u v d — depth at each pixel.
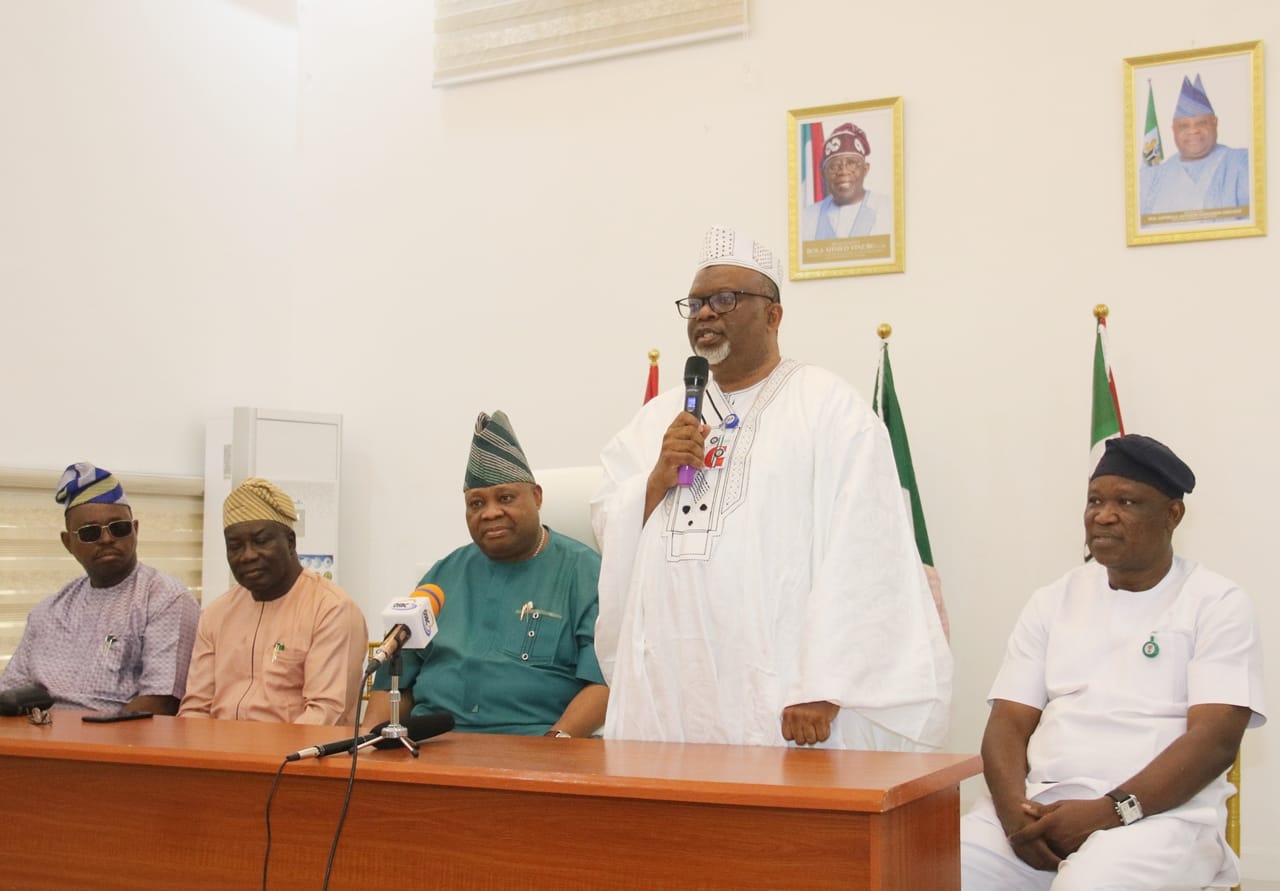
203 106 6.16
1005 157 5.08
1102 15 4.96
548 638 3.70
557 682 3.67
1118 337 4.84
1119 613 3.40
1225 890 3.41
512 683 3.64
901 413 5.10
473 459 3.82
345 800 2.24
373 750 2.55
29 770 2.67
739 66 5.61
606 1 5.89
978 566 4.98
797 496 3.20
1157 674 3.27
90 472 4.34
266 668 4.03
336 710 3.94
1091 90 4.96
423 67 6.37
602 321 5.84
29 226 5.30
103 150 5.65
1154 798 3.02
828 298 5.32
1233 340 4.68
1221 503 4.64
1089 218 4.92
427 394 6.21
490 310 6.09
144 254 5.83
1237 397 4.65
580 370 5.86
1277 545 4.55
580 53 5.93
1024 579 4.91
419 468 6.20
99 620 4.35
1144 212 4.82
